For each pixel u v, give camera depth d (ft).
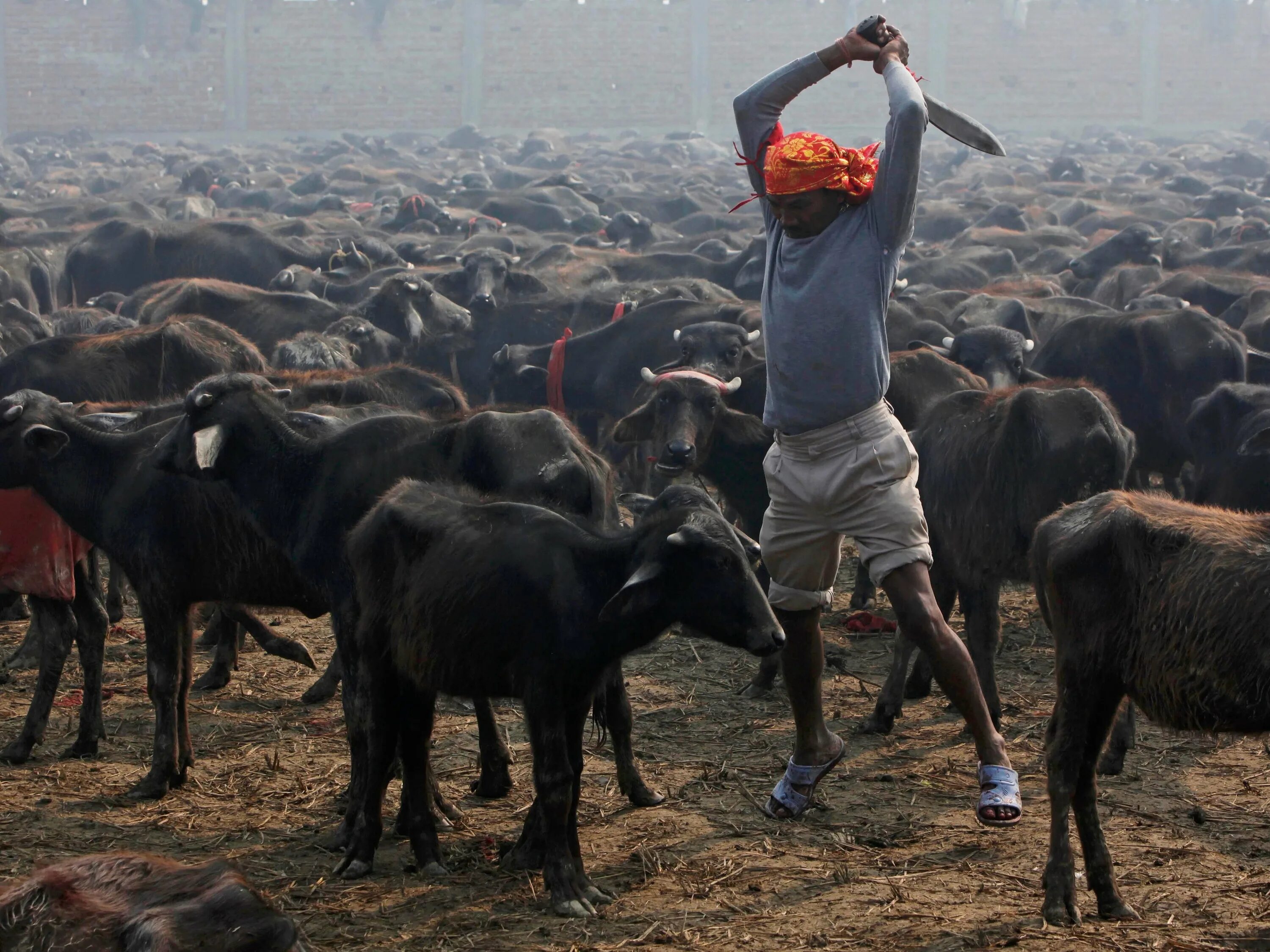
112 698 29.86
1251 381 47.14
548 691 18.35
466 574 18.49
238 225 88.28
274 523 22.98
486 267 71.46
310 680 30.86
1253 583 17.42
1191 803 22.71
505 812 22.71
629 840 21.22
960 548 27.66
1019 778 24.08
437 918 18.43
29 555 25.27
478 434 22.89
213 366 42.63
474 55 303.89
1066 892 18.01
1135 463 38.81
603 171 214.07
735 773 24.34
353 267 83.15
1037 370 48.01
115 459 24.93
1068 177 203.92
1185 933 17.48
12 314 62.75
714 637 18.16
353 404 31.42
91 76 299.38
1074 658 18.62
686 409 31.50
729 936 17.60
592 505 23.24
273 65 301.02
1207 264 91.76
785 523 19.35
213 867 9.43
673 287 64.34
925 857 20.39
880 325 18.39
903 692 26.96
